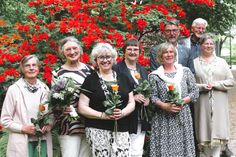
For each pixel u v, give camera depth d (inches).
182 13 271.1
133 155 185.5
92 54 170.7
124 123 167.3
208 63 212.1
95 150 165.9
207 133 210.4
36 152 164.7
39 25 233.0
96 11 255.1
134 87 185.2
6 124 161.2
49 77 197.6
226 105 212.8
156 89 190.4
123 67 190.5
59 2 243.0
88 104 167.3
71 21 226.4
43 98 166.1
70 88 161.8
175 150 187.6
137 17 247.9
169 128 188.4
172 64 193.0
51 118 164.7
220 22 339.6
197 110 212.8
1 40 229.6
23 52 213.8
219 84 208.2
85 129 168.9
